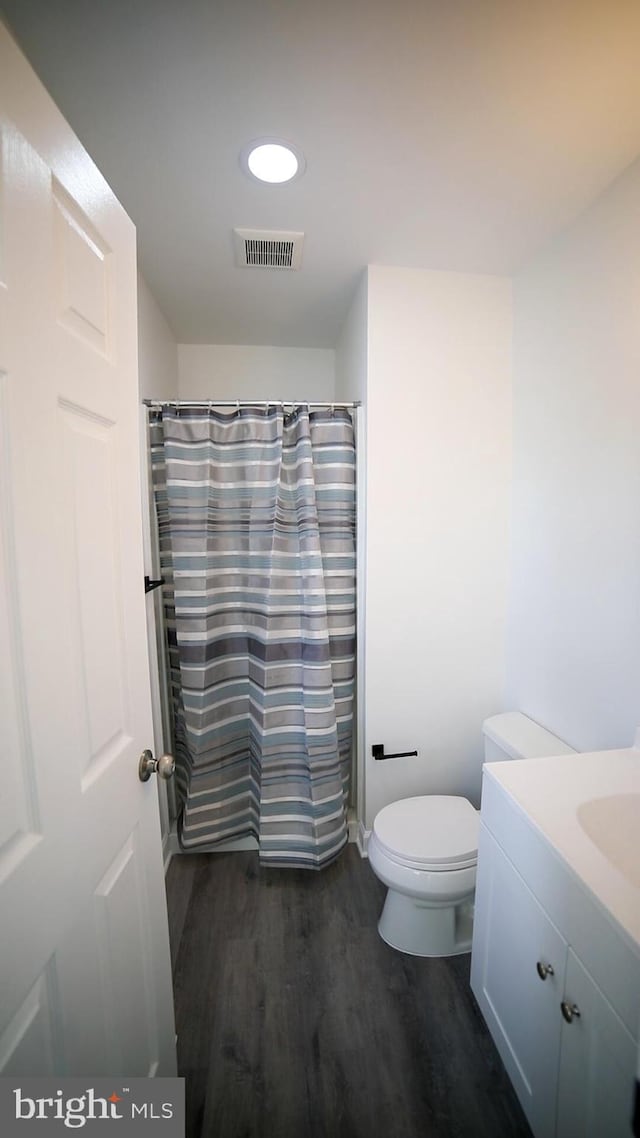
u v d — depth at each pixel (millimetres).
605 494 1299
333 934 1482
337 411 1726
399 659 1796
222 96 942
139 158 1104
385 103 966
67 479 665
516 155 1119
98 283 758
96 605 749
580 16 802
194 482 1683
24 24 791
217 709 1784
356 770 1942
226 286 1742
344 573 1778
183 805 1819
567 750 1439
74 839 667
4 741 536
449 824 1464
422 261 1601
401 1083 1079
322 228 1409
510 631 1804
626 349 1212
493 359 1725
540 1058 897
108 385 795
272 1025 1204
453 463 1736
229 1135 985
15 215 543
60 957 627
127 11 776
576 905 789
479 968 1166
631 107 982
